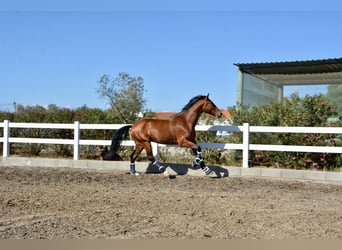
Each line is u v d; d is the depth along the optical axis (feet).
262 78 59.00
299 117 43.06
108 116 53.21
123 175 40.01
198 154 38.11
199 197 28.81
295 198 29.30
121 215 23.18
